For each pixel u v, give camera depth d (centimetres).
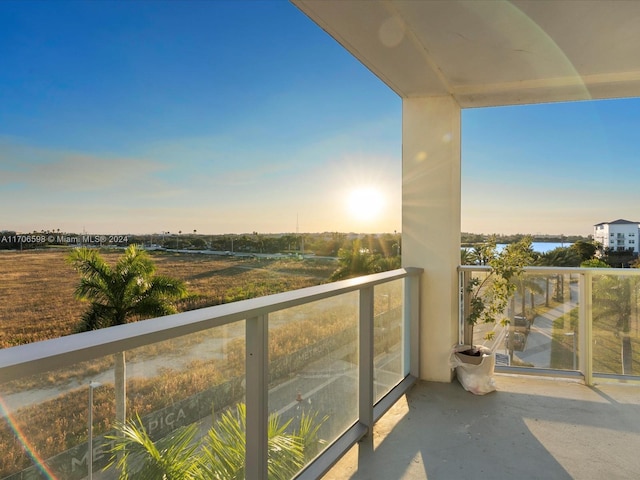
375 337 287
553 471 222
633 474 220
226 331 155
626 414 292
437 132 356
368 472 219
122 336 108
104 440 114
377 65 294
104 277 1419
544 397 321
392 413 292
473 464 228
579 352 356
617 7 229
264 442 168
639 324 346
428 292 360
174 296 1475
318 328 217
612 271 347
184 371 138
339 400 238
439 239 356
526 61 299
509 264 350
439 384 349
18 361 86
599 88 342
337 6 221
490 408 301
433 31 255
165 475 132
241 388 162
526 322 367
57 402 102
